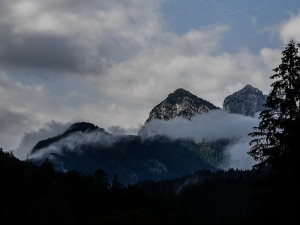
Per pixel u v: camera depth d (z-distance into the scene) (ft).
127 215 288.92
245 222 118.62
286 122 121.80
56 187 319.88
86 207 329.93
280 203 115.55
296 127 119.96
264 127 125.59
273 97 126.52
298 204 113.29
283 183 116.26
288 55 127.34
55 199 288.92
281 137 121.90
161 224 304.09
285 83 126.11
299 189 115.24
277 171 119.34
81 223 296.71
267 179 118.52
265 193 117.91
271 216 114.73
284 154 121.19
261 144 126.00
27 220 289.12
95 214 315.58
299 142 119.24
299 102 124.16
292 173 117.08
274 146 123.85
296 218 112.57
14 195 341.62
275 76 128.16
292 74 126.31
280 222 113.50
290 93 123.95
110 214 295.69
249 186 120.88
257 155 125.70
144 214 293.64
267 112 126.72
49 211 280.51
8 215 312.91
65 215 280.72
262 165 124.77
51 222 274.77
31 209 299.99
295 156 118.32
